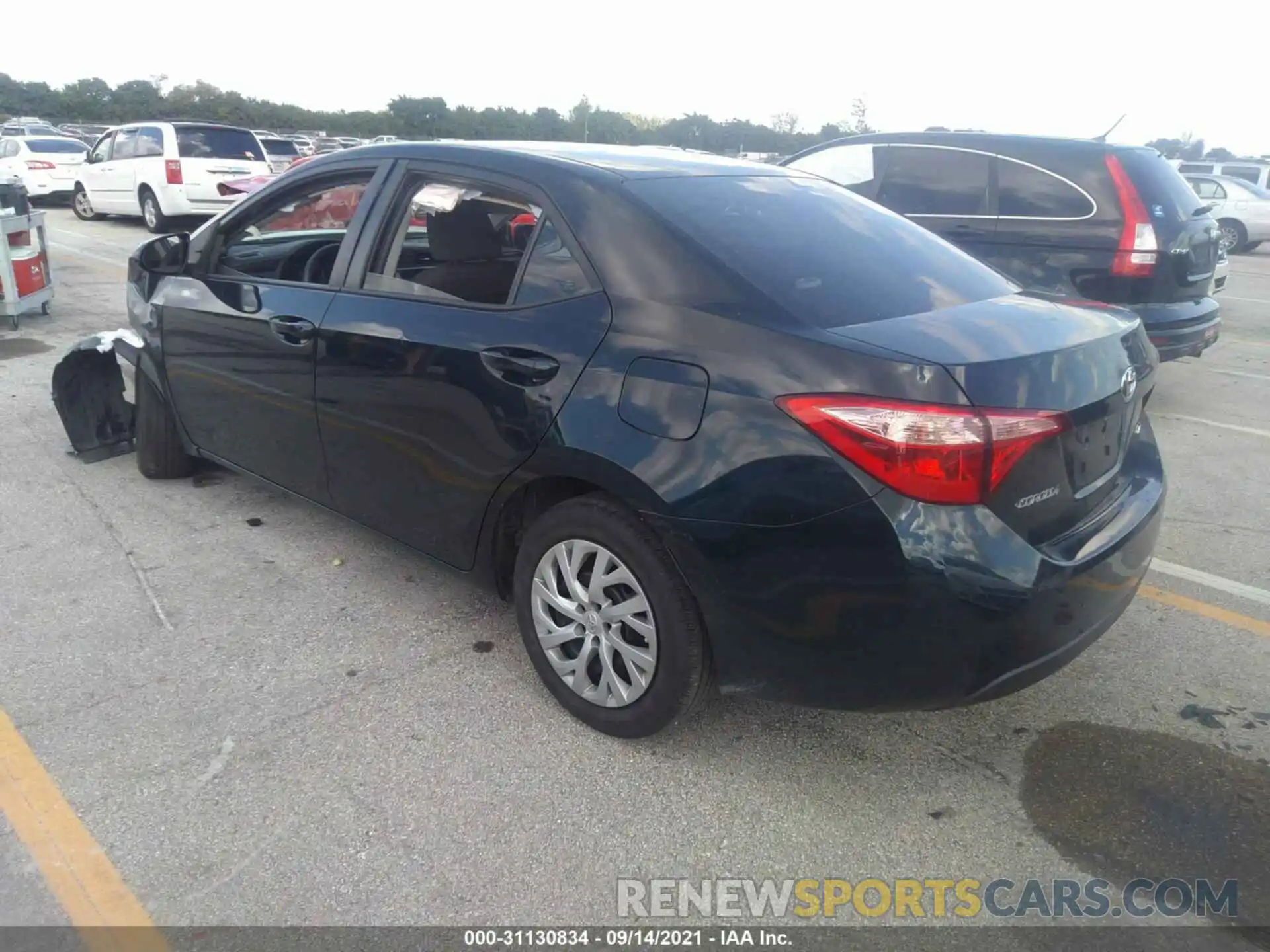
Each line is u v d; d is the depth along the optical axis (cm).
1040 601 242
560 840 261
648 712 287
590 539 287
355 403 346
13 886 240
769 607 252
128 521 449
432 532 338
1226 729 318
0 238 809
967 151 694
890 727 314
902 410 234
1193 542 468
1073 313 298
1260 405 729
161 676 327
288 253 407
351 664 339
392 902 239
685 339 264
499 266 314
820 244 302
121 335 494
